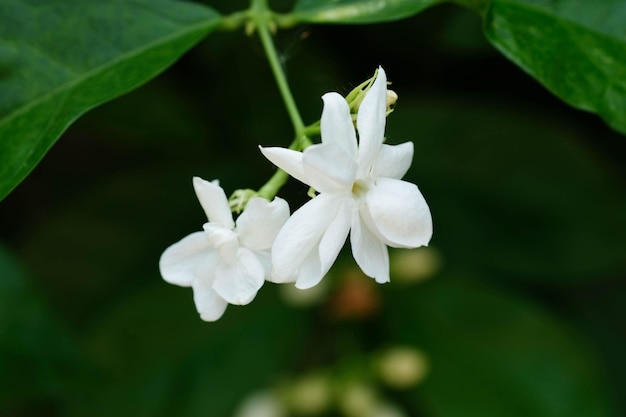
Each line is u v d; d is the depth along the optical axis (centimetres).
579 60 22
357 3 23
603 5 22
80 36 22
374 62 31
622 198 31
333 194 19
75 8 22
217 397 31
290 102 22
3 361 27
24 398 28
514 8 22
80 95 22
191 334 31
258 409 31
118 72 22
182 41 23
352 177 19
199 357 31
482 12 22
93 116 31
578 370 30
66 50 22
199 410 30
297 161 19
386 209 19
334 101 19
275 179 21
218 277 20
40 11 22
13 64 22
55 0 22
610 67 22
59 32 22
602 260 31
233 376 31
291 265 19
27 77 22
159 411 30
